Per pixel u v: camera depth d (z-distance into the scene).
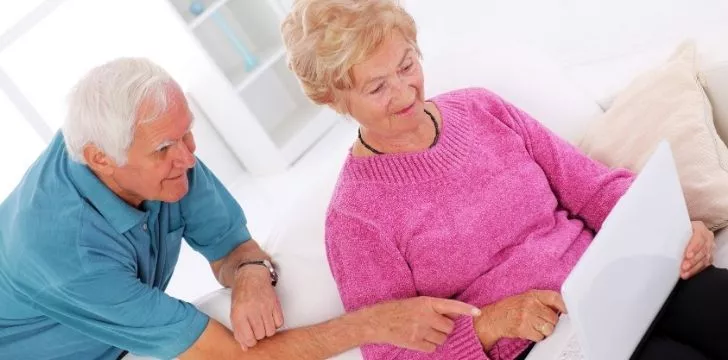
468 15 3.40
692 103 1.48
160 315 1.39
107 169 1.36
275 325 1.42
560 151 1.48
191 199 1.60
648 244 1.15
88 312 1.41
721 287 1.26
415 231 1.37
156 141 1.30
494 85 1.70
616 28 2.76
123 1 3.29
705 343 1.25
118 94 1.26
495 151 1.45
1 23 3.16
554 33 2.95
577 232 1.46
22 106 3.17
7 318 1.46
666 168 1.15
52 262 1.36
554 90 1.70
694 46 1.58
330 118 3.73
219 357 1.42
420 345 1.32
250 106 3.73
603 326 1.09
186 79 3.50
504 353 1.35
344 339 1.36
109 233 1.41
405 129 1.32
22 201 1.42
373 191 1.36
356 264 1.36
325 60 1.24
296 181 3.44
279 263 1.54
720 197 1.38
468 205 1.39
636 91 1.59
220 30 3.64
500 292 1.38
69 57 3.31
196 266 3.09
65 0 3.21
